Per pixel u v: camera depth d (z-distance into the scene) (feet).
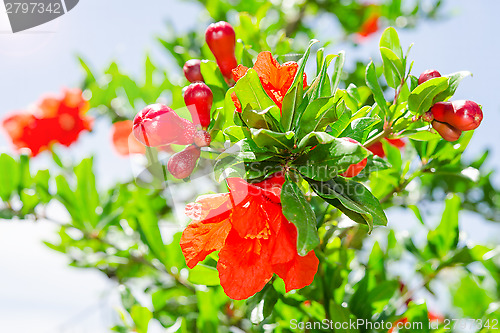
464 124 0.98
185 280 1.45
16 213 1.53
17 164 1.55
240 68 0.95
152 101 1.67
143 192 1.45
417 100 0.99
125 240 1.63
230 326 1.39
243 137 0.94
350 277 1.42
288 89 0.94
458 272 1.59
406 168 1.33
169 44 1.67
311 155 0.92
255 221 0.89
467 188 1.63
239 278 0.91
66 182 1.55
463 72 1.00
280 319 1.32
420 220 1.42
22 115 1.87
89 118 1.90
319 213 1.19
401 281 1.54
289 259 0.90
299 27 2.11
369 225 0.93
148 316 1.37
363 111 0.99
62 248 1.60
